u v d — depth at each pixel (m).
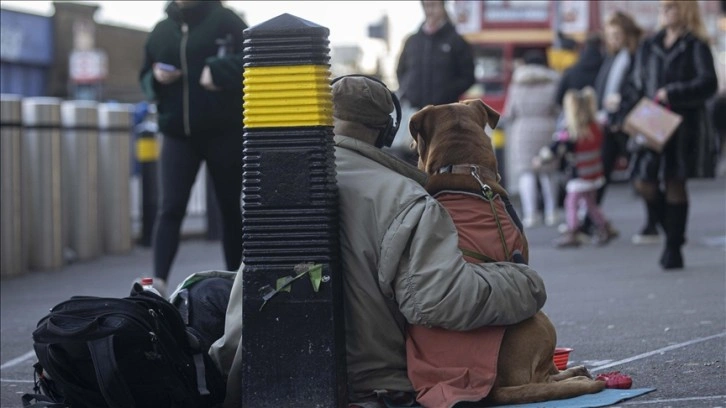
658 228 20.94
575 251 18.67
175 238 12.30
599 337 10.55
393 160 7.61
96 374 6.97
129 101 62.88
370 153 7.55
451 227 7.31
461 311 7.14
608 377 8.06
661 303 12.41
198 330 8.11
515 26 37.75
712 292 12.96
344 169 7.48
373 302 7.36
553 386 7.46
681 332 10.50
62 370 7.16
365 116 7.76
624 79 19.34
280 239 7.14
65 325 7.06
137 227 24.03
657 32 15.04
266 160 7.13
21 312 14.02
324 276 7.07
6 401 9.12
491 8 37.94
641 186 15.73
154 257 12.27
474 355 7.34
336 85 7.83
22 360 10.98
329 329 7.09
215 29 12.08
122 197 20.92
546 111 23.23
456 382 7.28
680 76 14.58
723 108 40.19
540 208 26.39
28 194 18.28
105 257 20.41
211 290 8.26
